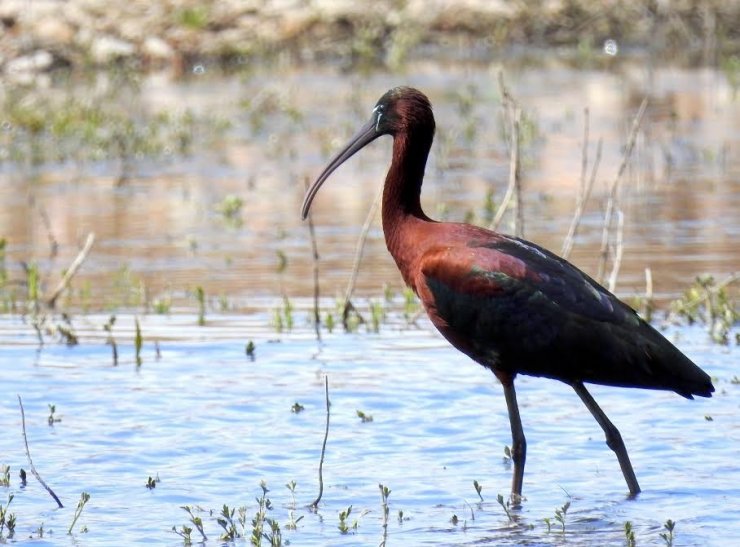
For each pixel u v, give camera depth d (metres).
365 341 13.20
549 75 31.78
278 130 25.59
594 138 24.31
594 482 9.59
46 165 22.62
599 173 21.50
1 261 15.75
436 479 9.64
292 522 8.80
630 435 10.52
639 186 20.55
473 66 33.25
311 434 10.55
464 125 25.55
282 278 15.66
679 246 16.80
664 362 9.02
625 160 14.41
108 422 10.78
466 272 9.34
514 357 9.32
